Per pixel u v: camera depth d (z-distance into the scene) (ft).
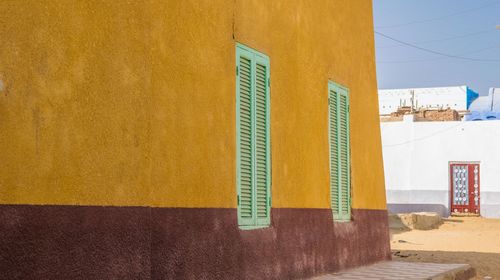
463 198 110.42
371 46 42.65
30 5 15.24
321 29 33.94
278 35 28.81
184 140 21.34
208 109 22.90
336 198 35.50
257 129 26.81
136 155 18.63
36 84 15.38
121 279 17.90
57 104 15.96
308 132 31.68
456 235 80.23
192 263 21.45
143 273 18.78
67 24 16.30
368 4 42.45
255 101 26.61
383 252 41.78
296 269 29.32
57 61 15.97
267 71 27.66
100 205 17.25
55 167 15.88
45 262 15.53
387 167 113.19
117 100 17.94
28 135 15.15
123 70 18.20
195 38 22.18
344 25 37.63
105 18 17.57
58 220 15.92
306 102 31.63
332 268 33.50
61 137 16.06
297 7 30.89
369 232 39.60
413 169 112.06
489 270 41.63
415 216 92.32
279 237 27.89
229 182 24.14
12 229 14.73
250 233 25.41
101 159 17.31
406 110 123.85
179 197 20.94
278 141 28.48
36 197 15.34
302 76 31.27
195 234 21.71
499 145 108.68
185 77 21.50
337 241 34.37
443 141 111.14
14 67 14.79
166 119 20.34
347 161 37.17
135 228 18.49
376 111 42.75
